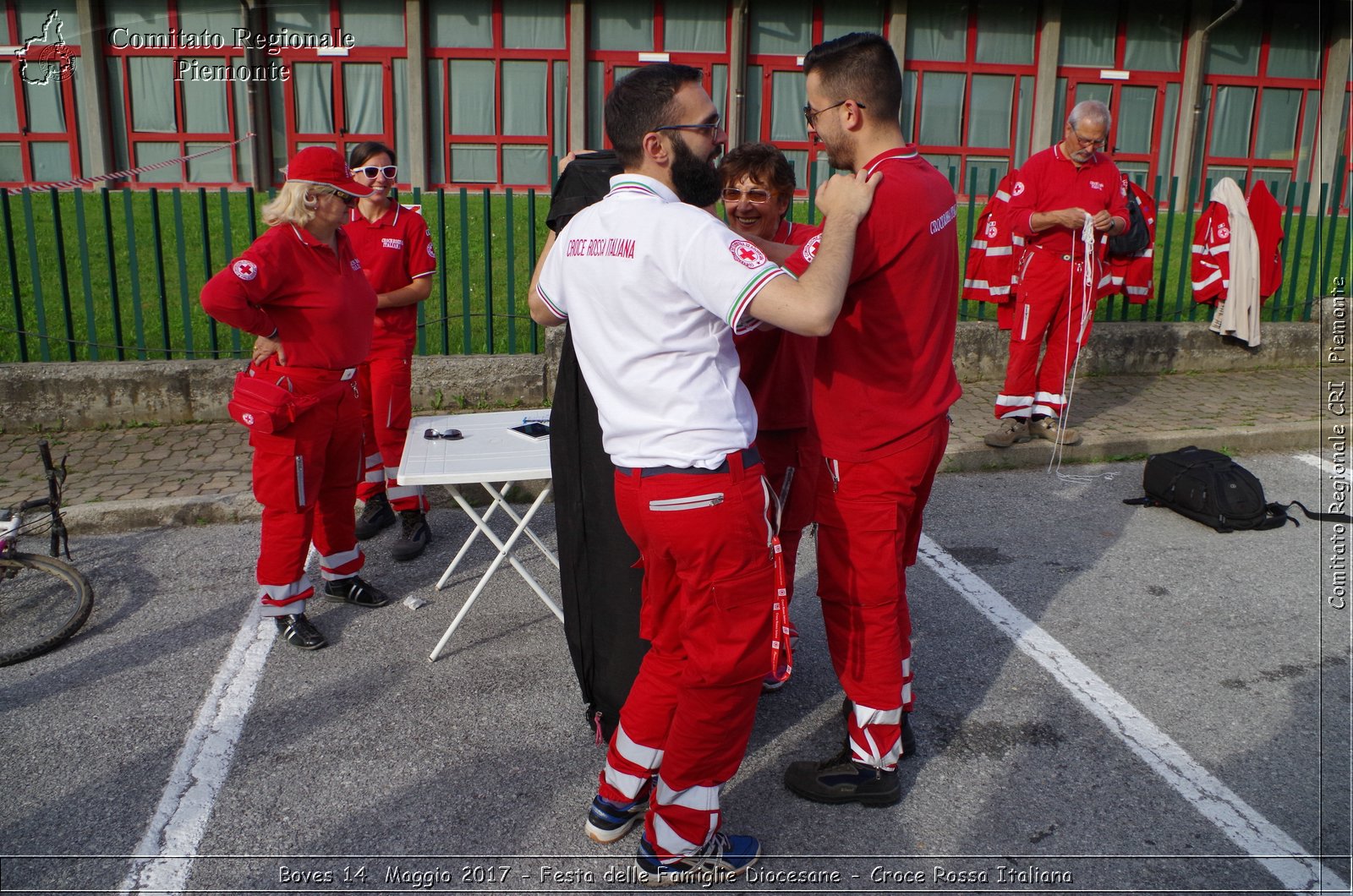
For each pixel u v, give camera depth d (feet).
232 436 20.59
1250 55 59.57
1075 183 19.42
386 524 17.07
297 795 10.03
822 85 8.81
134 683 12.17
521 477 11.93
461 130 56.44
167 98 54.24
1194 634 13.16
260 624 13.65
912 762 10.48
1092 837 9.34
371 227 16.05
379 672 12.42
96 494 17.49
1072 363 19.93
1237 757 10.49
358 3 54.54
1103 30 58.75
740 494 7.64
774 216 11.18
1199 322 25.86
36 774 10.37
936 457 9.34
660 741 9.04
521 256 32.17
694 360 7.54
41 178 54.34
